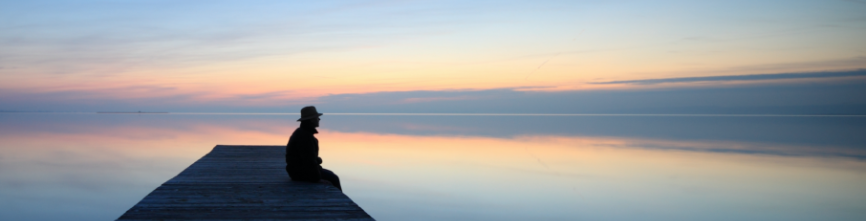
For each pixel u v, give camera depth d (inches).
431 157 645.9
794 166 547.8
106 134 1157.7
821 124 2165.4
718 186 419.8
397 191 400.5
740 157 642.8
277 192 234.2
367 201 362.0
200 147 790.5
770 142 912.3
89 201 357.1
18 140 930.1
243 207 200.5
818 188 406.0
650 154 687.7
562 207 340.2
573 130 1509.6
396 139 1016.2
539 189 407.8
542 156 662.5
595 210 332.5
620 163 582.9
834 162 582.2
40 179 452.4
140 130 1378.0
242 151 473.4
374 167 543.8
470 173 500.7
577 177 474.3
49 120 2642.7
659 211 328.2
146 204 204.4
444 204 350.9
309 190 239.9
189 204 205.3
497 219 309.1
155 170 515.2
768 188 409.4
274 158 410.0
